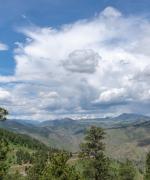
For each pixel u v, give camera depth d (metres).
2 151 45.88
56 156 57.88
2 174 45.66
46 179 56.09
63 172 56.12
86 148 75.56
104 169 74.38
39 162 87.94
